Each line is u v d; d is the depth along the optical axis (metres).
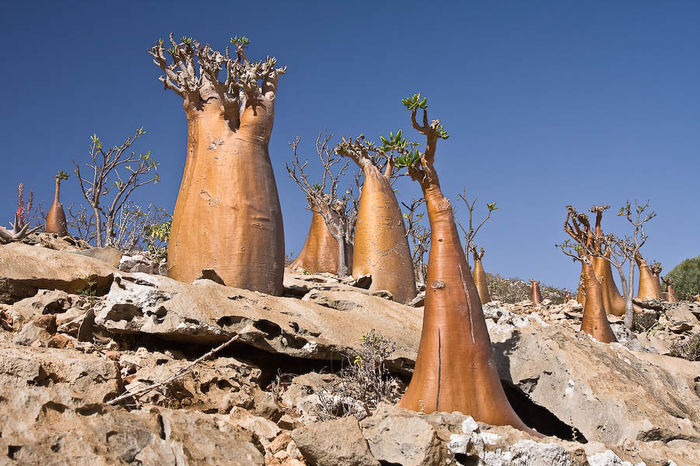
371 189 16.23
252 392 8.66
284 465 6.64
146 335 9.21
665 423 9.27
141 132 20.05
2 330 8.16
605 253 21.78
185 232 12.12
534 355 10.52
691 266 34.94
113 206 19.66
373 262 15.54
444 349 7.99
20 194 14.73
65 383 6.03
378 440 6.77
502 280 35.59
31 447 5.05
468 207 21.45
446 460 6.59
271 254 12.20
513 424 7.91
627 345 16.17
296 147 22.14
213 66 12.47
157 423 5.82
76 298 9.73
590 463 7.34
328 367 10.06
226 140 12.44
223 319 9.34
